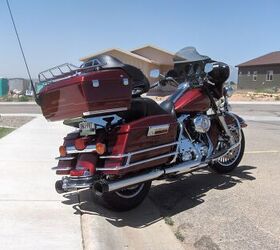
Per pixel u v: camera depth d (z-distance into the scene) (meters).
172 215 5.91
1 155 8.91
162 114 5.82
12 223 5.21
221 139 7.05
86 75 4.94
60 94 5.14
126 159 5.25
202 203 6.29
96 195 5.61
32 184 6.76
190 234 5.32
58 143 10.58
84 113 5.04
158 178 5.94
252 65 66.56
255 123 16.41
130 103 5.29
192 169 6.41
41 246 4.63
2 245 4.63
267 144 10.76
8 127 14.85
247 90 62.94
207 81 6.79
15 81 45.66
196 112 6.62
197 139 6.58
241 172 7.79
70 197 6.21
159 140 5.69
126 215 5.82
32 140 10.99
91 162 5.26
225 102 7.30
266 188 6.82
